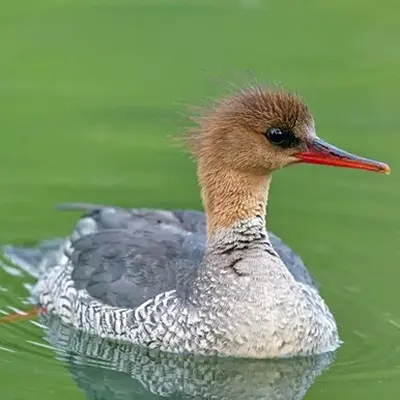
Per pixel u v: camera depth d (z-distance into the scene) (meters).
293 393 13.04
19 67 20.25
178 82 19.73
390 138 18.48
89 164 18.09
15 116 19.14
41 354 13.79
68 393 12.80
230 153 13.47
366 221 16.92
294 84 19.73
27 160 18.09
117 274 14.25
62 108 19.12
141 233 14.79
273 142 13.32
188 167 18.00
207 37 20.98
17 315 14.87
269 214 17.08
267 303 13.18
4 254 16.22
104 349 13.96
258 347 13.18
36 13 21.69
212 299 13.36
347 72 20.00
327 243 16.39
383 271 15.77
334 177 18.12
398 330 14.33
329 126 18.77
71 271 14.80
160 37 21.02
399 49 20.64
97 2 22.20
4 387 12.89
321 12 21.80
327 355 13.67
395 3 22.14
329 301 15.05
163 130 18.75
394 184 17.81
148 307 13.75
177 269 14.00
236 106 13.57
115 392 13.12
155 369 13.62
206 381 13.35
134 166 18.06
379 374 13.25
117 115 19.17
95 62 20.34
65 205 16.30
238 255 13.44
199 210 16.94
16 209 17.11
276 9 21.97
